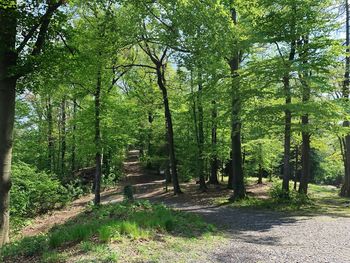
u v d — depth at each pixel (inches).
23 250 297.4
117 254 255.6
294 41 673.6
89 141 729.6
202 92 751.1
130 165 1676.9
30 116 1088.8
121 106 772.0
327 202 766.5
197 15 504.4
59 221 610.5
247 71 674.2
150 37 676.7
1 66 381.7
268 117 674.2
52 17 407.2
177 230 364.5
